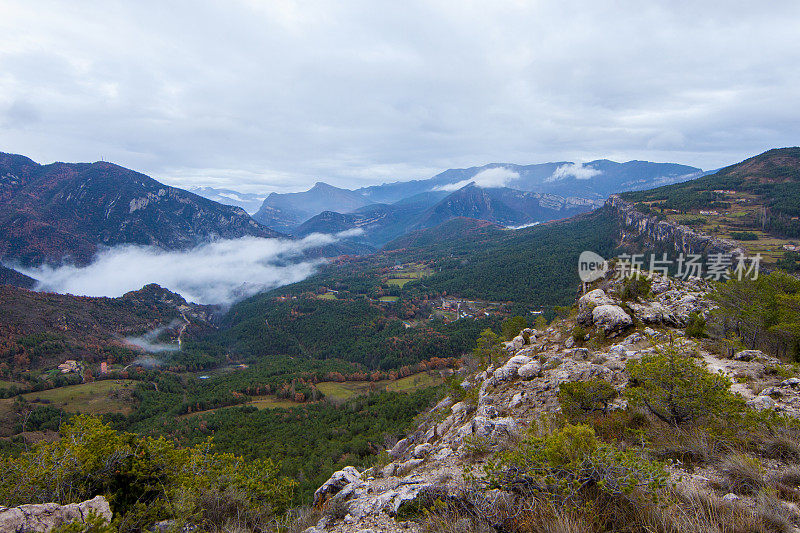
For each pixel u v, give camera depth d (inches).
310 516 406.0
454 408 896.3
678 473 288.0
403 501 318.3
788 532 200.8
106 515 296.2
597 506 237.3
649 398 393.7
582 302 1114.1
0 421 3481.8
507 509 255.3
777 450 298.0
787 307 856.3
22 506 270.8
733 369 597.9
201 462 463.5
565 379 654.5
